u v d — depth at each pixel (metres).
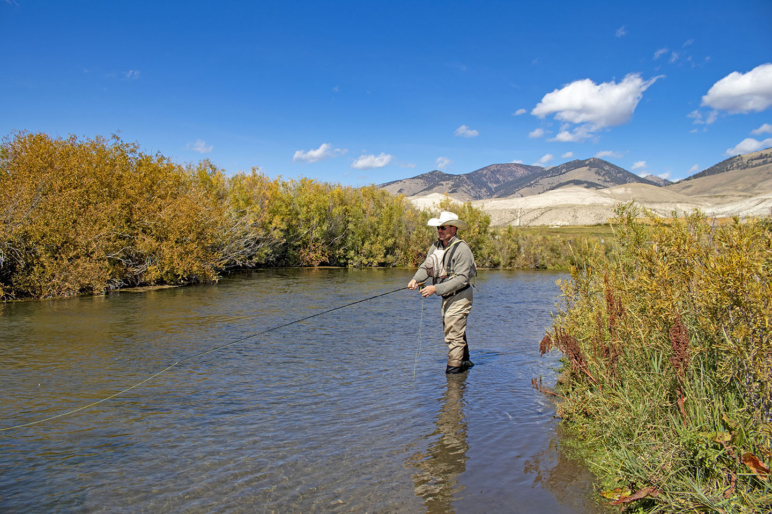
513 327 9.25
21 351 6.66
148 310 10.63
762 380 2.67
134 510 2.70
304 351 6.89
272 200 26.92
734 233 3.04
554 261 31.52
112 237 14.60
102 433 3.85
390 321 9.59
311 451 3.56
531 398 4.90
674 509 2.50
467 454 3.54
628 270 4.58
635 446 3.13
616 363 3.85
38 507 2.72
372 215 30.95
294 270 25.47
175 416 4.25
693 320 3.44
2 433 3.82
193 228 17.16
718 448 2.63
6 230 11.59
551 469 3.30
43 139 14.30
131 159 17.33
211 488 2.97
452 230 6.11
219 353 6.70
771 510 2.22
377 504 2.82
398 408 4.55
